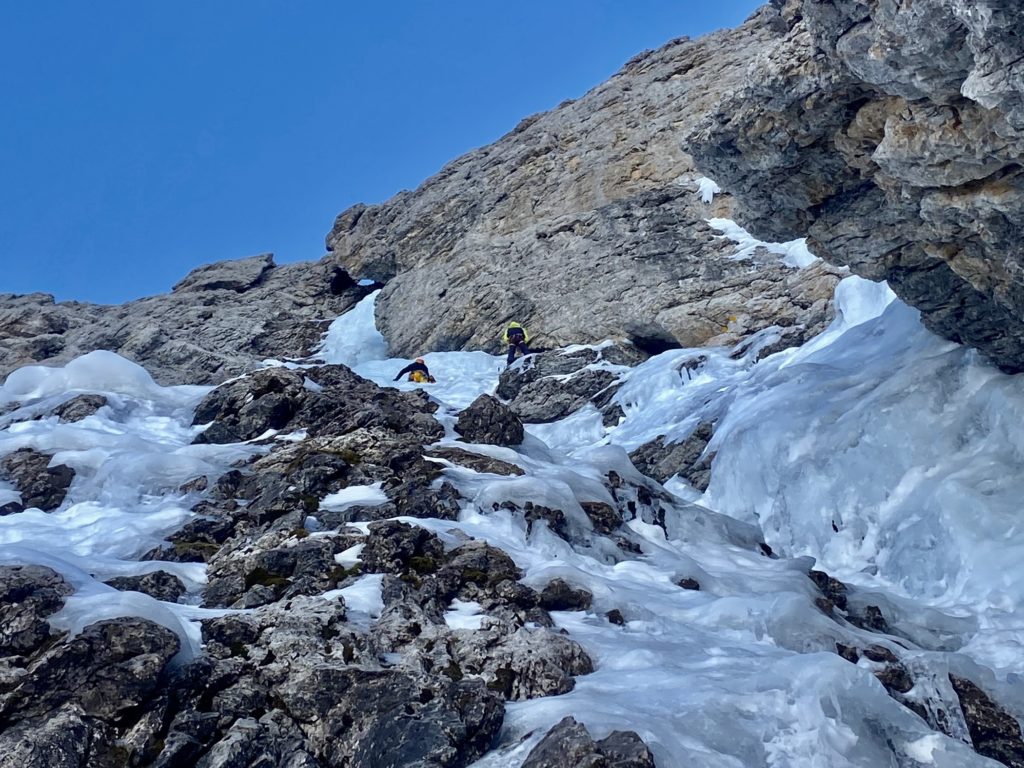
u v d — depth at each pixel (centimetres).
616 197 2495
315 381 1153
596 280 2262
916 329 1201
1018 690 612
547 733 464
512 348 2241
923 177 786
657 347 2145
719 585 798
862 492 1017
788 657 572
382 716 486
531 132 2895
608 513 896
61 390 1158
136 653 496
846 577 965
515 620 636
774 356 1616
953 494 905
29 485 877
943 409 1021
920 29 648
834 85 801
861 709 525
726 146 949
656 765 448
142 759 461
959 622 789
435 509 805
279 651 544
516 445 1061
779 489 1104
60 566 597
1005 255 823
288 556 689
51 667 479
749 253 2155
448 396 2058
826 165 922
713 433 1373
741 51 2642
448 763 462
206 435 1019
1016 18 566
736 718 510
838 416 1100
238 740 468
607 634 647
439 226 2767
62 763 444
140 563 699
